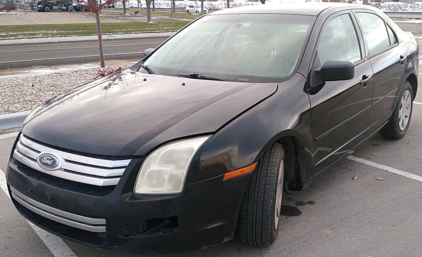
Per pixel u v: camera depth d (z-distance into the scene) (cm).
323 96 357
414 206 393
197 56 402
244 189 282
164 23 3397
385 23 529
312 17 405
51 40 2128
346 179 451
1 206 398
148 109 302
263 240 307
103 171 259
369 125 461
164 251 268
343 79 345
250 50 387
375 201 402
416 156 515
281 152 318
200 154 266
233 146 277
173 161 261
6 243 336
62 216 269
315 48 374
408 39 585
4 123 637
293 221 364
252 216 297
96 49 1733
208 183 267
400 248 327
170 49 432
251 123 291
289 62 363
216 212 273
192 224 266
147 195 257
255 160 284
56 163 271
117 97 332
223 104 304
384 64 473
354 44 438
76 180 264
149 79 374
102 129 280
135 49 1719
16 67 1234
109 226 258
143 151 259
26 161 291
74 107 321
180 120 283
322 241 335
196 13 5228
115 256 315
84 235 274
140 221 258
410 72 547
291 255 315
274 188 302
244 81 352
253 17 429
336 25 421
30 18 3891
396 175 461
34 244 334
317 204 396
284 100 323
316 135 352
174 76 378
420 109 720
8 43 2016
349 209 387
